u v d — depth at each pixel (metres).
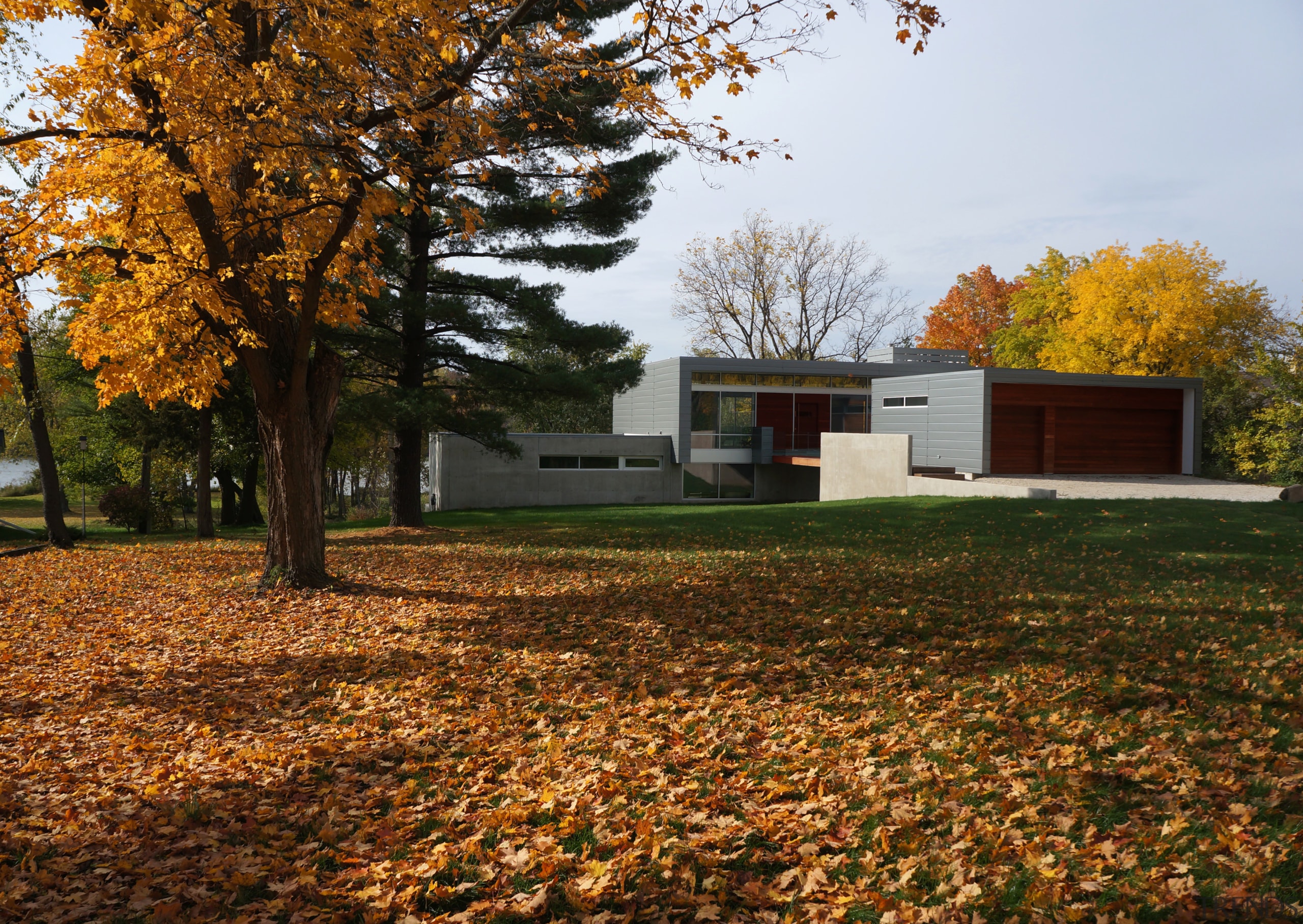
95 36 7.71
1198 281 35.22
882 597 9.10
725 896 3.13
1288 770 3.97
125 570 14.43
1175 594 8.76
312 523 11.38
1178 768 4.09
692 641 7.65
